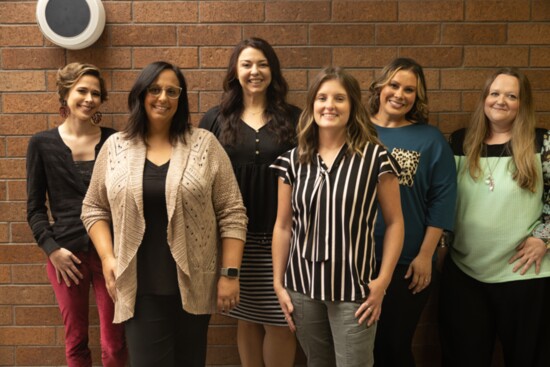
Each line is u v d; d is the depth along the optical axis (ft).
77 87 6.64
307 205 5.48
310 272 5.49
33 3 7.84
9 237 8.19
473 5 7.90
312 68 7.98
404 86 6.48
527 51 7.97
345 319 5.38
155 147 5.75
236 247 5.89
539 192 6.57
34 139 6.81
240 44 6.94
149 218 5.50
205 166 5.69
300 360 8.39
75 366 7.18
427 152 6.50
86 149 6.86
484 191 6.72
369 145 5.50
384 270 5.49
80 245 6.79
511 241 6.60
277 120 6.81
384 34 7.93
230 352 8.40
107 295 6.94
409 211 6.48
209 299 5.81
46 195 7.49
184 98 5.86
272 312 6.86
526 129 6.59
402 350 6.73
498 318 7.03
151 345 5.62
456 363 7.34
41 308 8.30
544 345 6.92
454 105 8.06
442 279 7.55
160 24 7.91
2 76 7.95
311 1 7.88
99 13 7.58
